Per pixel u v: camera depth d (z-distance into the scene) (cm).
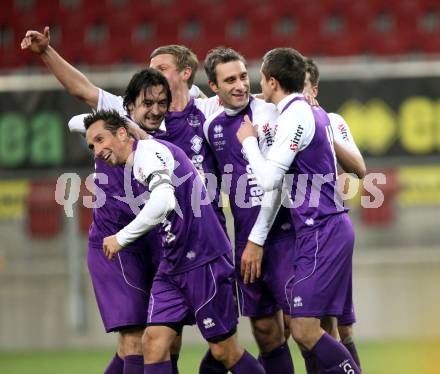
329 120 1798
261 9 5159
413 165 3619
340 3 5128
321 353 1700
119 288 1784
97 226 1817
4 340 3681
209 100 1920
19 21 5094
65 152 3647
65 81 1886
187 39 5131
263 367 1911
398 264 3622
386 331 3628
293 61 1741
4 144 3662
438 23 5078
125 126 1656
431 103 3622
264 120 1839
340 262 1711
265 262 1848
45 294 3672
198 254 1670
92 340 3675
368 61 4288
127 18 5144
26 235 3656
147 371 1677
